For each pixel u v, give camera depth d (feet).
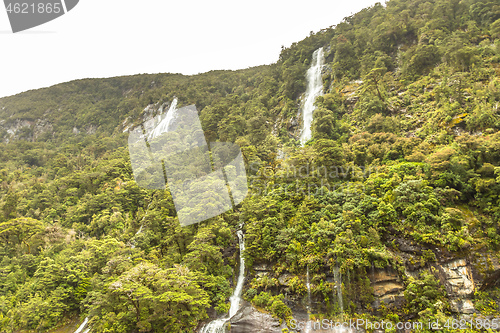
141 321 130.21
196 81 493.36
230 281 159.12
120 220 201.57
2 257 186.80
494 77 212.23
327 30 401.90
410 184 150.20
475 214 141.38
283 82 376.07
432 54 261.65
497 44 241.55
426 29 292.61
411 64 265.95
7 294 161.99
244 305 148.25
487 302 123.85
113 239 170.91
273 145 242.58
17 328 145.18
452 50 237.66
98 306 133.18
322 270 143.43
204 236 153.17
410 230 141.59
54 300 150.20
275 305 139.64
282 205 172.55
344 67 316.19
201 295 134.00
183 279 128.26
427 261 134.41
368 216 151.02
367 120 230.89
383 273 136.67
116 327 129.08
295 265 149.28
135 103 563.89
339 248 139.54
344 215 150.30
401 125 218.59
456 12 302.66
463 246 131.23
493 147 150.30
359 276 136.26
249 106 341.62
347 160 192.85
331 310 136.05
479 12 282.36
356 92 274.36
